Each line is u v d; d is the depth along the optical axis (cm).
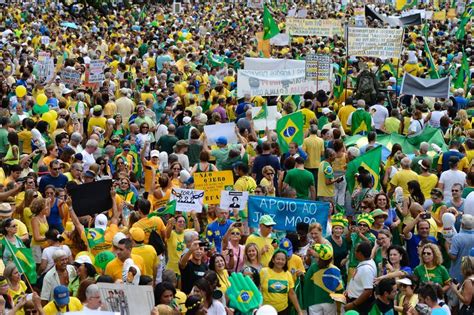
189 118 2845
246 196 1944
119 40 5197
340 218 1831
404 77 3459
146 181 2416
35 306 1439
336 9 9338
